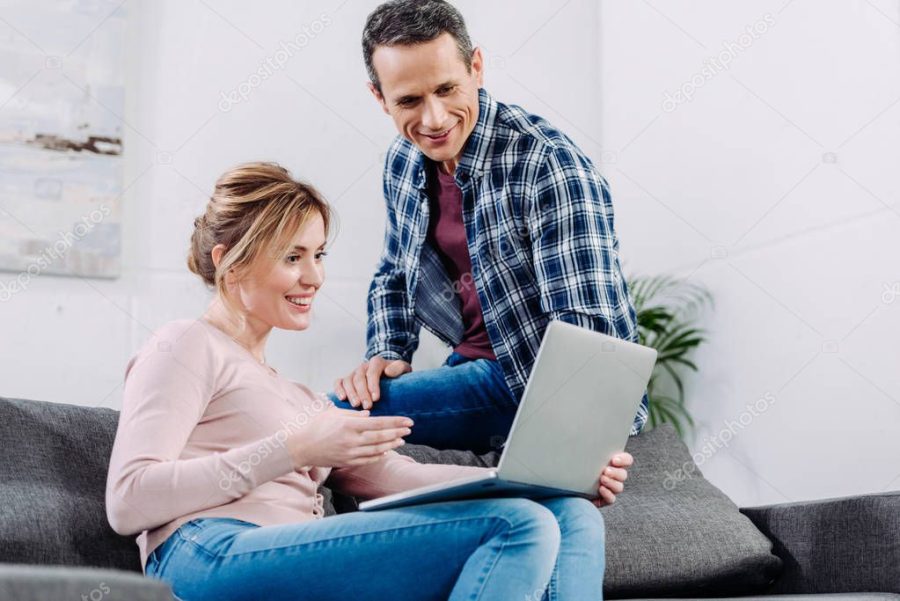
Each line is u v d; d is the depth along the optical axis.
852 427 2.56
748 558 2.00
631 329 2.19
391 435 1.51
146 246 2.90
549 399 1.42
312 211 1.73
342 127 3.24
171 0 3.04
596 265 2.11
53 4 2.86
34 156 2.79
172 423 1.51
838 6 2.68
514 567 1.31
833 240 2.66
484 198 2.22
